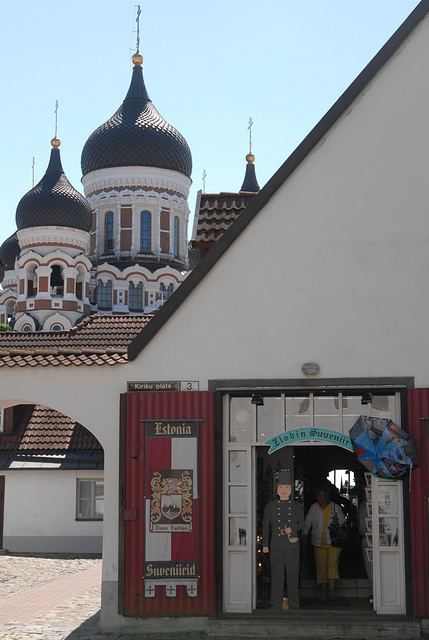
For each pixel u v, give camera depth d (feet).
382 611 41.27
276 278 42.86
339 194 42.78
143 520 41.96
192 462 42.09
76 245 240.94
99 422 43.55
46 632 41.83
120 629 41.65
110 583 42.16
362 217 42.68
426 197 42.52
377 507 41.83
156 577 41.57
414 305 42.22
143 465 42.32
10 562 87.45
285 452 44.55
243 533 42.32
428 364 41.88
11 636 40.78
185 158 261.44
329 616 41.34
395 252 42.47
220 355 42.83
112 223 255.50
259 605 42.78
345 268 42.60
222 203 58.34
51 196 238.89
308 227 42.83
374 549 41.63
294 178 43.01
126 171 254.06
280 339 42.63
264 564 44.60
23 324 234.79
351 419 42.73
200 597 41.39
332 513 45.11
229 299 42.98
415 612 40.16
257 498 44.93
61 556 99.86
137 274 250.78
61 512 106.11
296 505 43.01
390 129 42.75
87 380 43.83
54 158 244.83
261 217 43.09
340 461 51.88
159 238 255.91
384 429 41.39
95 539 105.50
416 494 40.70
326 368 42.27
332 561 44.60
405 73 42.80
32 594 57.62
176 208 259.39
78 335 103.76
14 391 44.06
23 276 239.09
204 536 41.68
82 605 50.98
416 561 40.37
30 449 108.37
